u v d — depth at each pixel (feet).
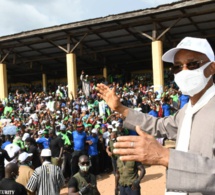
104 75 96.68
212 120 5.19
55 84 104.99
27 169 21.71
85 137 36.42
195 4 51.75
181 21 61.77
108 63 95.91
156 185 32.99
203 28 66.59
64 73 109.81
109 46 79.92
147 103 50.93
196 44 5.61
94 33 68.03
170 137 6.95
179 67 5.84
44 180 20.18
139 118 7.31
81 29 66.18
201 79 5.60
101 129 42.80
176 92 52.60
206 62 5.67
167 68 88.84
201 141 5.20
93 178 18.31
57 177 20.70
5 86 73.87
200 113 5.45
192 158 4.42
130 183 21.53
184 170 4.33
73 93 66.44
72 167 35.32
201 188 4.27
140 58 92.84
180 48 5.71
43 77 106.11
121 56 90.68
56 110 58.44
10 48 77.30
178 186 4.33
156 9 55.36
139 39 74.74
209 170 4.32
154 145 4.44
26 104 70.90
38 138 39.04
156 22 59.77
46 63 98.22
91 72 106.83
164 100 47.03
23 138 35.68
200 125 5.32
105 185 35.27
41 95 76.07
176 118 6.75
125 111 7.43
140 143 4.41
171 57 6.09
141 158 4.36
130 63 97.25
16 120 52.19
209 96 5.56
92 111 52.80
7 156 26.25
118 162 22.35
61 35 68.90
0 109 66.64
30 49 80.38
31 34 66.80
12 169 17.70
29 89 110.32
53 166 20.80
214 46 79.87
